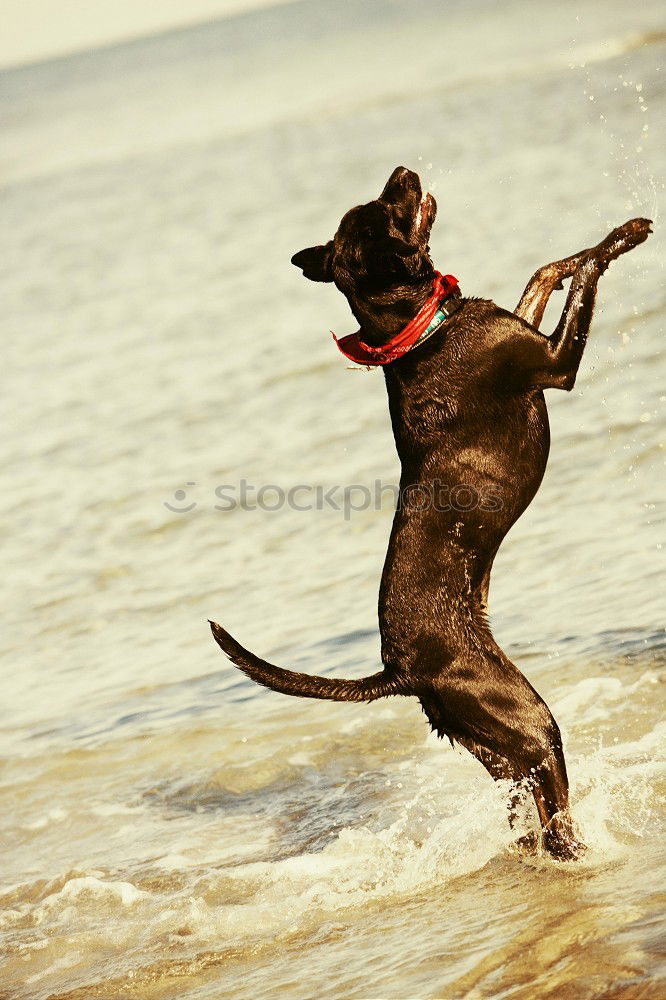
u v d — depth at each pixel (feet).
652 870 18.42
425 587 20.67
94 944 20.49
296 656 30.60
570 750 23.16
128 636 34.91
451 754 25.25
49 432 56.08
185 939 20.08
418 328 20.77
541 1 296.30
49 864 24.00
